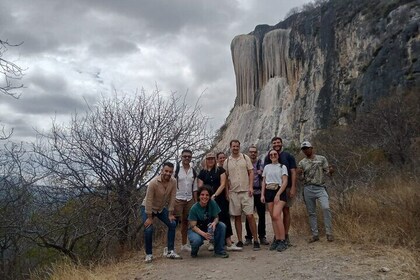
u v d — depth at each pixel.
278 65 43.75
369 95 29.34
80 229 8.02
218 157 7.88
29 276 7.75
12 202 7.94
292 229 8.86
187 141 9.97
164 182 7.08
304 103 38.69
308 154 7.64
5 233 7.74
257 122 43.00
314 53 39.09
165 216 7.27
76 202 8.54
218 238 6.98
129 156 9.12
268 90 43.84
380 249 6.14
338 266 5.65
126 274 6.34
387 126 17.84
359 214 7.83
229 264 6.38
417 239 6.20
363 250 6.28
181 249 7.89
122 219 8.43
